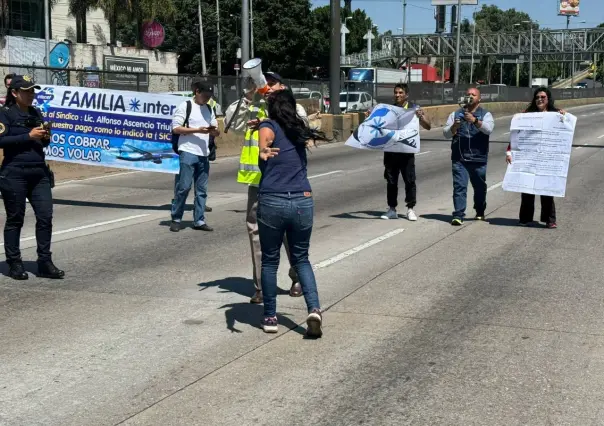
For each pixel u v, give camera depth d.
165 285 8.02
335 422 4.66
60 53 44.03
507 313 7.03
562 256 9.54
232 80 26.12
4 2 46.47
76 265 8.95
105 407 4.88
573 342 6.20
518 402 4.97
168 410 4.84
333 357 5.82
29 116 8.12
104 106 14.21
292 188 6.11
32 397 5.04
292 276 7.54
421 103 42.06
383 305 7.28
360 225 11.73
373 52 96.38
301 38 78.00
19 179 8.08
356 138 11.89
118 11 51.72
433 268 8.82
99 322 6.70
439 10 96.81
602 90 85.06
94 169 19.30
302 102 28.98
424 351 5.96
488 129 11.44
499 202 14.34
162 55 54.81
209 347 6.05
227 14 78.50
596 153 25.11
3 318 6.80
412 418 4.72
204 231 11.23
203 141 11.11
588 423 4.66
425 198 14.98
